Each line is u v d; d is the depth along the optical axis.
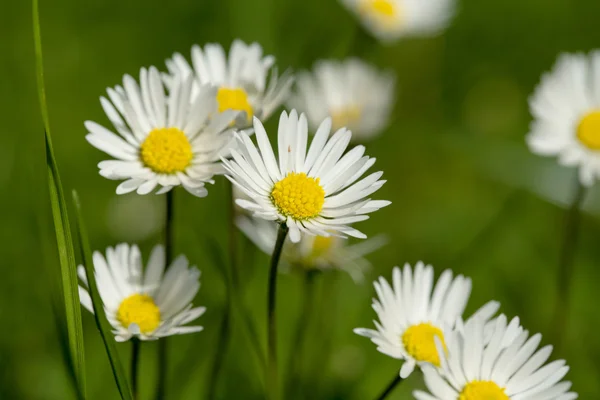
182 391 0.41
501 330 0.36
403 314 0.38
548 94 0.44
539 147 0.43
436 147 0.52
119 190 0.37
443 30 0.56
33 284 0.42
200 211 0.45
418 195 0.50
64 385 0.41
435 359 0.37
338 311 0.44
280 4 0.53
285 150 0.37
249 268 0.42
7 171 0.45
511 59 0.56
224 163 0.36
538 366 0.36
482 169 0.51
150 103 0.38
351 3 0.52
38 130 0.46
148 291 0.37
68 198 0.46
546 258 0.47
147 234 0.46
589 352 0.45
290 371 0.41
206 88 0.37
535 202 0.49
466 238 0.48
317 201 0.36
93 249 0.45
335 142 0.37
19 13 0.49
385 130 0.51
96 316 0.36
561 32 0.57
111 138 0.37
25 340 0.42
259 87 0.39
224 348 0.39
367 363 0.43
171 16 0.52
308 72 0.50
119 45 0.51
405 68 0.56
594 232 0.48
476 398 0.36
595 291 0.46
